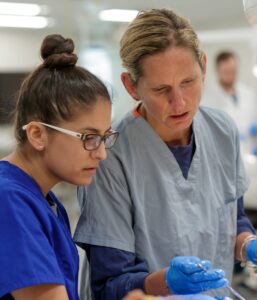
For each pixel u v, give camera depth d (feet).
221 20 20.99
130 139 3.89
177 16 3.40
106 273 3.52
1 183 2.77
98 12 17.89
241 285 9.85
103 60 16.70
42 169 3.00
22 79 3.16
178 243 3.80
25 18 19.47
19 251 2.56
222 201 4.17
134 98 3.68
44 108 2.85
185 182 3.95
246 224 4.49
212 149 4.19
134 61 3.35
